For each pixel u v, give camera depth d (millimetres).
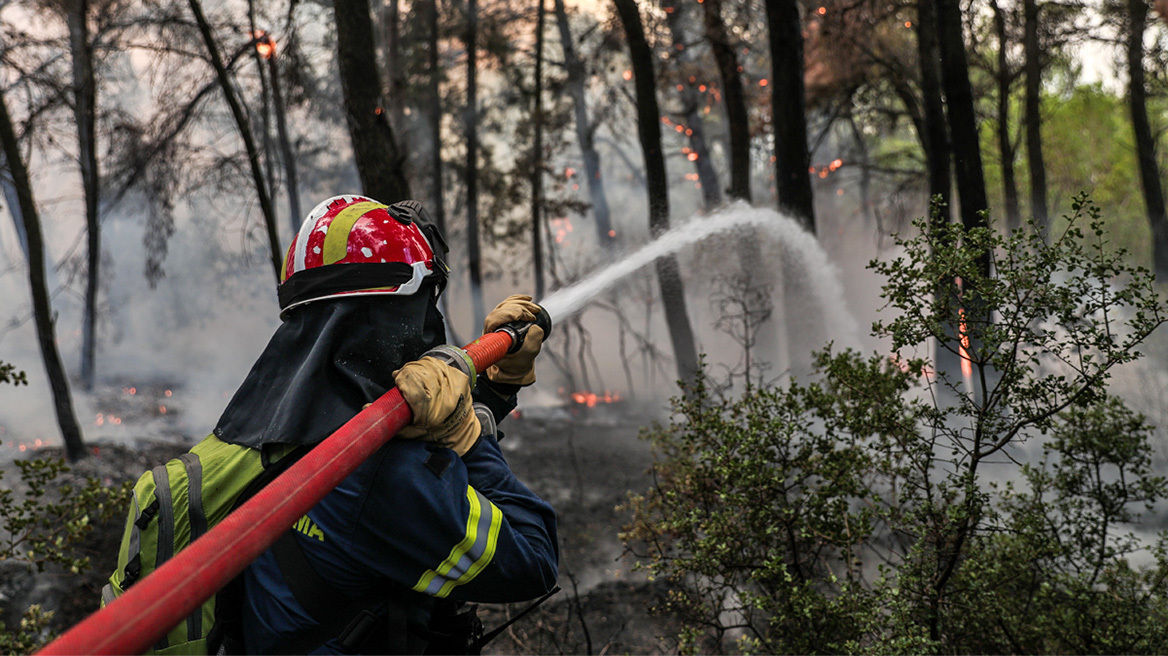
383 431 1207
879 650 2191
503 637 4266
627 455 8383
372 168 4602
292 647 1333
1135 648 2480
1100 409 2918
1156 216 10328
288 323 1419
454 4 12883
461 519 1285
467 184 12922
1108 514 2863
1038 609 2736
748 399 2965
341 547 1295
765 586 2854
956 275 2350
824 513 2605
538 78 12680
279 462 1325
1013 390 2354
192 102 9688
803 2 9445
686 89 12742
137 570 1316
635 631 4238
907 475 2607
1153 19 9438
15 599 4770
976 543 2607
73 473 6941
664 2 10320
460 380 1313
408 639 1371
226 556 976
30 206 7164
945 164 7199
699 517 2848
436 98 12477
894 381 2609
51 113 10031
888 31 10180
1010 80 9852
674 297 7207
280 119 10469
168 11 9133
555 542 1460
